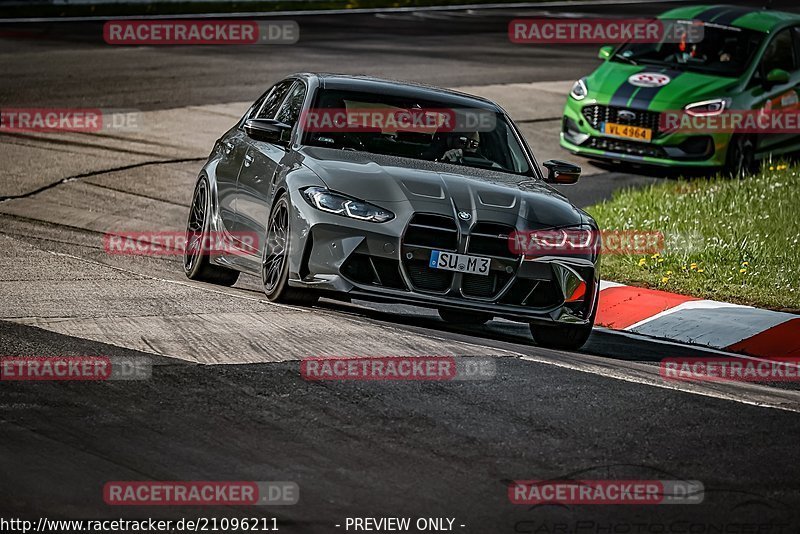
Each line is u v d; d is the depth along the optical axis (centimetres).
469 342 2675
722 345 3178
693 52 5862
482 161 3112
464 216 2708
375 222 2677
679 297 3512
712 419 2173
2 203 4434
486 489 1752
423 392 2192
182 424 1950
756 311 3375
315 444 1894
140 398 2066
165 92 6838
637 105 5534
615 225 4431
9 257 3341
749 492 1806
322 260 2689
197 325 2597
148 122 6075
